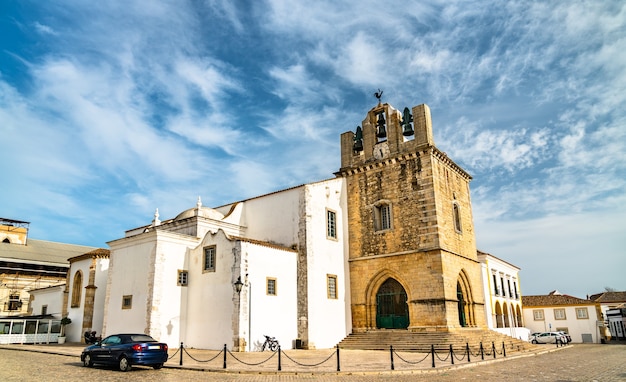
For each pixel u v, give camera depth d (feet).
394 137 113.60
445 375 56.54
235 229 111.55
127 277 96.53
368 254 110.73
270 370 57.93
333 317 103.81
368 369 59.62
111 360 60.54
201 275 94.02
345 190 118.73
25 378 51.16
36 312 149.18
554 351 109.91
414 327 98.17
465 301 108.17
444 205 106.22
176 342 90.99
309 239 101.55
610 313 200.85
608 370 62.90
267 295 90.79
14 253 194.70
